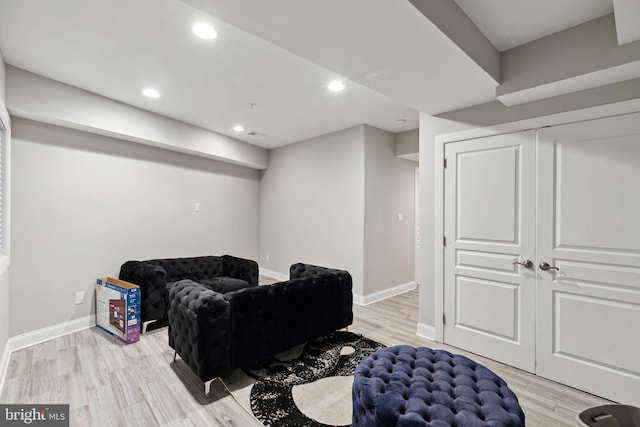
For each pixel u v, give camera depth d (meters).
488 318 2.56
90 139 3.27
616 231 1.99
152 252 3.89
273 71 2.60
